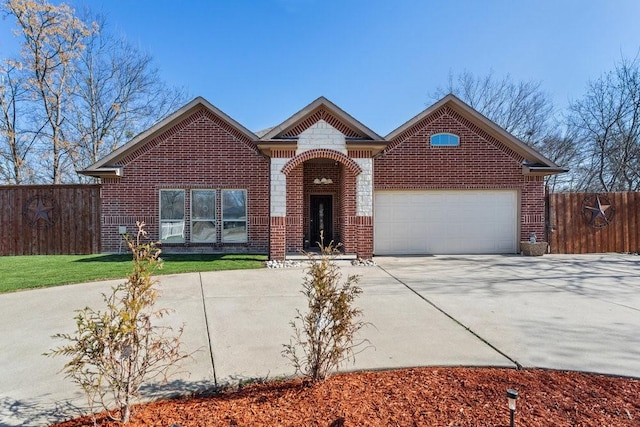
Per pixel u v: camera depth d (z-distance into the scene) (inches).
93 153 1045.8
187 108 552.7
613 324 219.6
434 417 113.2
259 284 335.3
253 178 570.3
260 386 141.9
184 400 131.8
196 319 233.5
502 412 116.6
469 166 561.3
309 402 124.0
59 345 191.0
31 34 845.2
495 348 181.0
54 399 134.0
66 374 153.6
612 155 903.7
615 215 576.1
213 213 569.6
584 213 572.1
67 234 551.2
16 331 212.4
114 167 546.9
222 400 129.1
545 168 549.6
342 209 577.0
